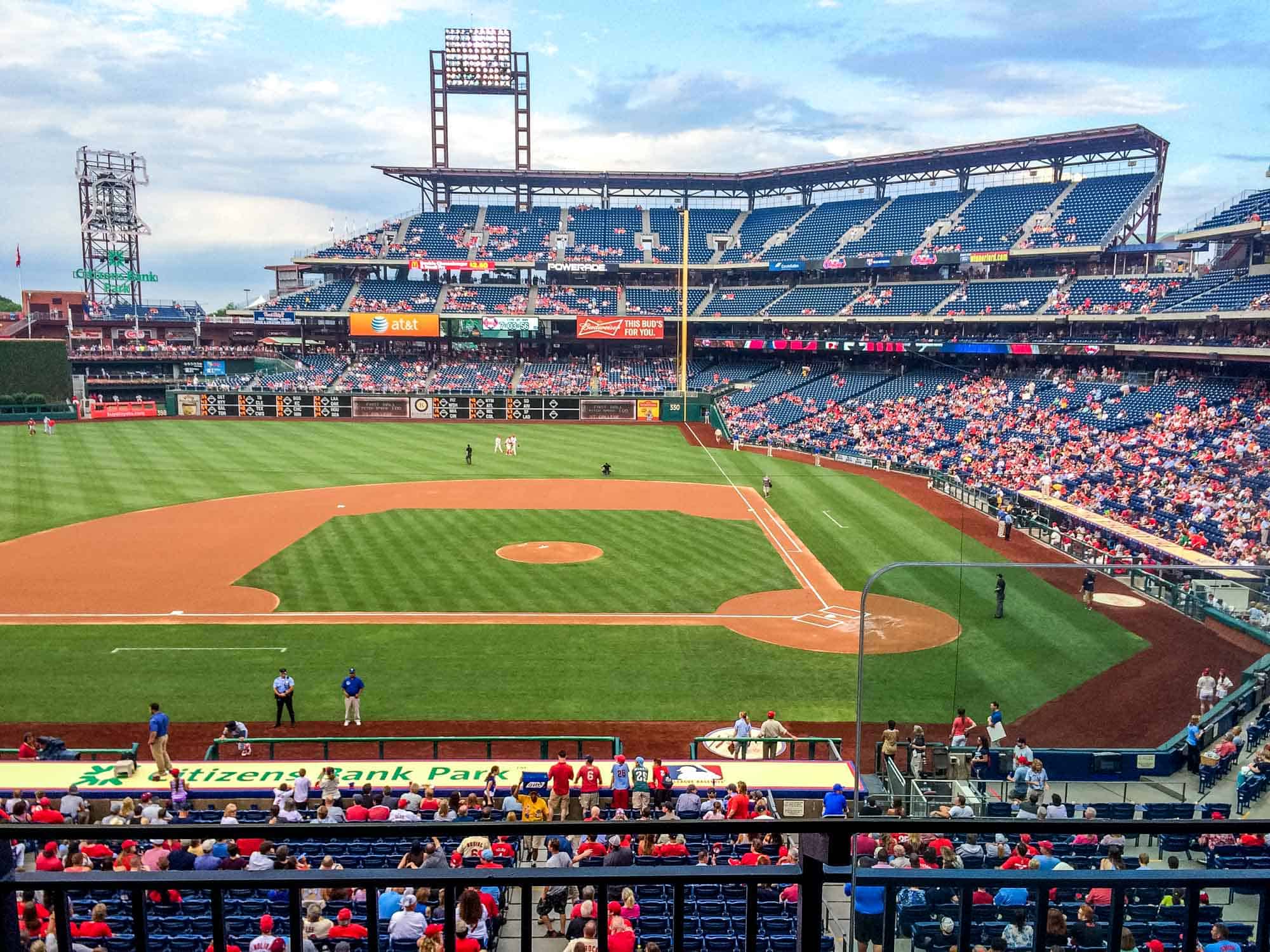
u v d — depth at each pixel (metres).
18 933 3.66
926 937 6.65
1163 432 54.50
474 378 96.50
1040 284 77.00
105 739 23.91
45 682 27.27
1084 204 80.56
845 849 3.84
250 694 26.66
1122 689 11.27
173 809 18.83
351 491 55.94
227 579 37.31
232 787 20.00
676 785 19.89
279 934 12.38
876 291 87.75
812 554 41.88
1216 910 9.35
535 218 108.44
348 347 104.94
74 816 18.27
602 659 29.45
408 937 11.31
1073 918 6.84
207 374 105.50
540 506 52.09
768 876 3.84
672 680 27.84
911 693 11.25
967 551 33.62
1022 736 11.20
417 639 30.95
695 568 39.62
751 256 98.75
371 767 21.06
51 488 54.88
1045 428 62.16
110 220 119.88
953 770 11.09
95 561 39.69
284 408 92.75
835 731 24.64
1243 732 11.51
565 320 96.50
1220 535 35.00
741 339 91.81
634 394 93.00
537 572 38.69
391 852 15.66
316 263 102.69
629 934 9.48
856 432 73.19
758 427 80.06
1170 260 78.12
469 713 25.55
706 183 105.69
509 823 3.51
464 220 108.31
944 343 76.12
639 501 53.78
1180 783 11.43
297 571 38.59
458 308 99.62
